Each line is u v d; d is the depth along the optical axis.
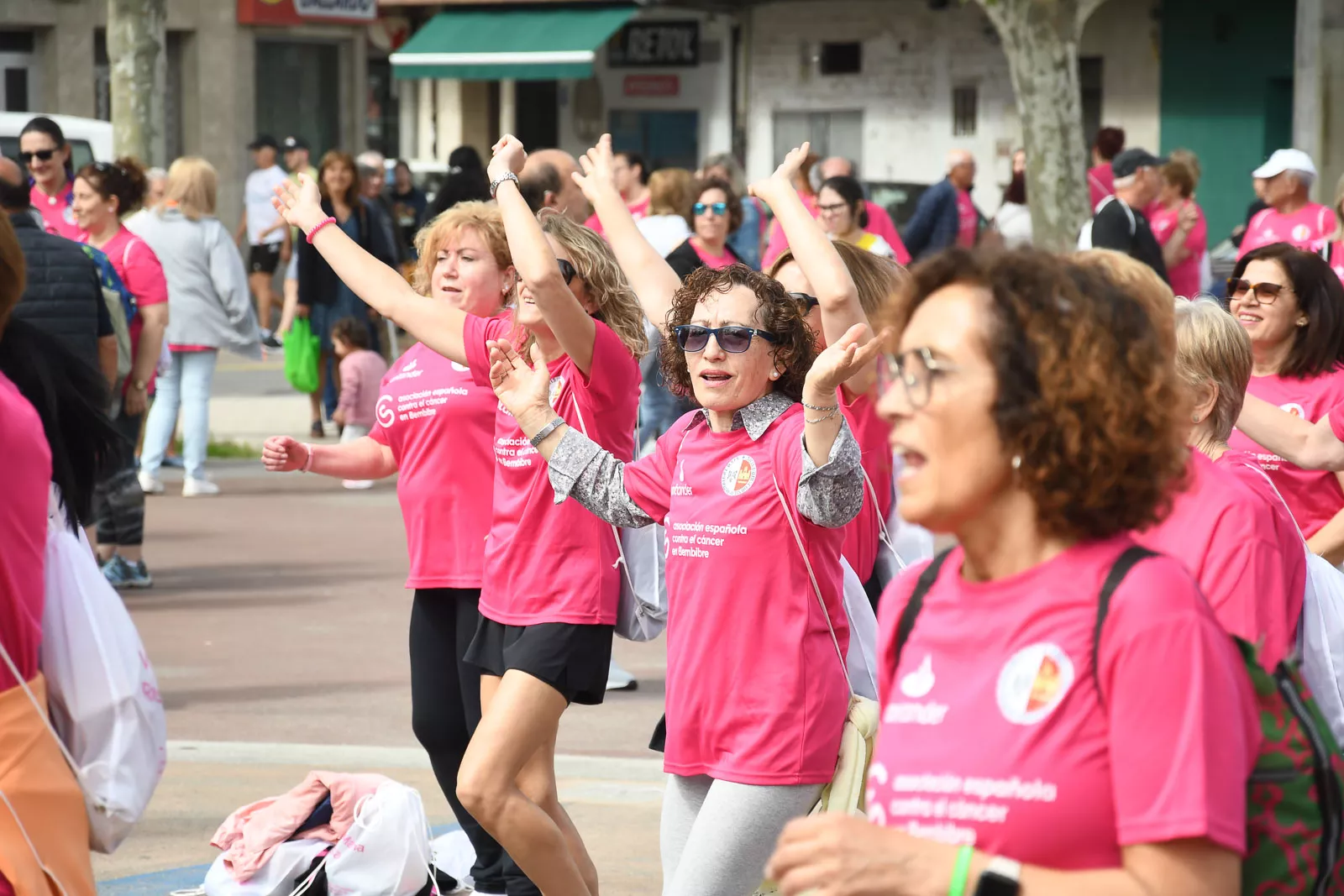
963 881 2.65
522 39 39.88
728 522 4.79
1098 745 2.68
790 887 2.72
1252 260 6.68
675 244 14.62
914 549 6.04
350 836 6.39
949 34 39.59
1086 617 2.70
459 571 6.38
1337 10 35.44
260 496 17.25
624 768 8.59
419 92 43.50
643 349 6.18
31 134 14.75
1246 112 38.19
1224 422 4.85
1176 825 2.58
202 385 17.09
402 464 6.54
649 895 6.67
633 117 43.09
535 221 5.66
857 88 40.81
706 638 4.83
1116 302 2.72
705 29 42.16
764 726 4.75
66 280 11.09
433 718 6.54
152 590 12.88
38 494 4.01
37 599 4.03
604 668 5.82
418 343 6.66
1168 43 38.72
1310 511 6.58
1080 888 2.62
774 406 4.87
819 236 5.45
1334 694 4.81
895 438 2.79
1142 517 2.75
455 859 6.93
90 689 4.12
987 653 2.79
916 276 2.79
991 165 39.41
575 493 5.22
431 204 18.61
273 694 9.98
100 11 38.56
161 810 7.73
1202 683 2.62
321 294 20.67
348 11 40.81
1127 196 15.30
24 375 4.24
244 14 39.41
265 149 31.61
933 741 2.80
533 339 5.90
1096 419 2.67
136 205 13.60
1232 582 4.16
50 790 4.00
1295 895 2.78
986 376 2.70
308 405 23.97
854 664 5.03
